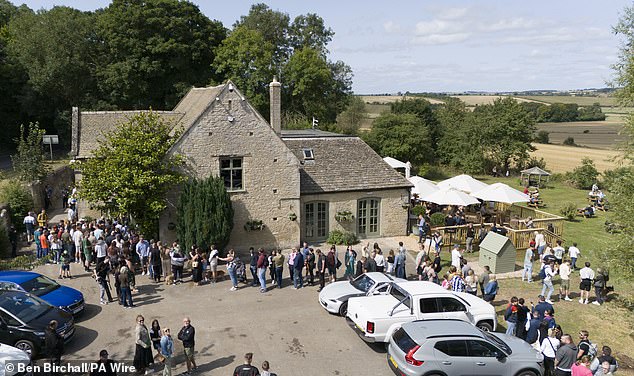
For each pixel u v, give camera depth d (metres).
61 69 50.09
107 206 21.64
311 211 26.25
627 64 18.97
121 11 47.75
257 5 65.56
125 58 48.69
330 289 17.89
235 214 23.77
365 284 17.72
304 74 58.06
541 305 15.15
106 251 20.19
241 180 23.78
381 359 14.29
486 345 12.63
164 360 13.21
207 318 16.92
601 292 19.30
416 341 12.38
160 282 20.45
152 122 22.44
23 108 52.78
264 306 18.12
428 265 18.92
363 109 75.31
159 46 47.62
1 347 12.40
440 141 66.44
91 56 53.12
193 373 13.16
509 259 22.80
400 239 27.83
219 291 19.55
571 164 64.25
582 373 11.84
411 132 56.62
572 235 30.34
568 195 45.62
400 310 14.77
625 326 17.52
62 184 37.44
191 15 51.22
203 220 21.45
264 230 24.52
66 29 50.84
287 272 22.42
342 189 26.45
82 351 14.30
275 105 27.50
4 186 29.03
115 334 15.47
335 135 31.41
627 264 17.30
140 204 21.23
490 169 61.03
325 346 15.03
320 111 61.31
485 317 15.52
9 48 53.94
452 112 70.62
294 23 67.38
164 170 21.52
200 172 22.72
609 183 19.84
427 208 32.22
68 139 53.44
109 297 18.11
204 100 28.88
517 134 57.94
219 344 15.00
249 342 15.19
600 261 18.44
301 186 25.80
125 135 21.53
